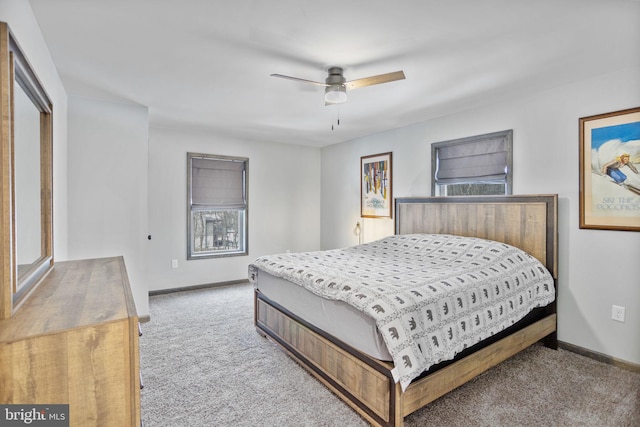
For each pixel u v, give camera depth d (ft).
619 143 8.61
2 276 3.37
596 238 9.03
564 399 7.19
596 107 8.99
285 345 9.23
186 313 12.82
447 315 6.68
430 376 6.28
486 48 7.38
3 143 3.48
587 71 8.65
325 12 5.99
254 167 17.72
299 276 8.36
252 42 7.13
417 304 6.35
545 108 10.01
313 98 10.84
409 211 13.73
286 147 18.76
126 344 3.34
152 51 7.52
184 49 7.44
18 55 4.26
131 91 10.21
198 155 16.01
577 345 9.37
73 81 9.35
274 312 9.79
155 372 8.35
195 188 16.15
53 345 3.04
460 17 6.15
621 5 5.76
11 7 4.66
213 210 16.66
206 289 16.24
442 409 6.83
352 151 17.49
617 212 8.66
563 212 9.62
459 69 8.49
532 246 9.97
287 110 12.23
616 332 8.70
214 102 11.27
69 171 10.64
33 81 5.11
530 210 10.01
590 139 9.09
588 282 9.18
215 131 15.79
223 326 11.51
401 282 7.18
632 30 6.59
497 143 11.26
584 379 8.02
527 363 8.83
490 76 8.95
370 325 6.32
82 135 10.83
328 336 7.54
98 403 3.23
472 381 7.92
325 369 7.61
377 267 8.96
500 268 8.66
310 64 8.21
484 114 11.55
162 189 15.19
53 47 7.28
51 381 3.05
